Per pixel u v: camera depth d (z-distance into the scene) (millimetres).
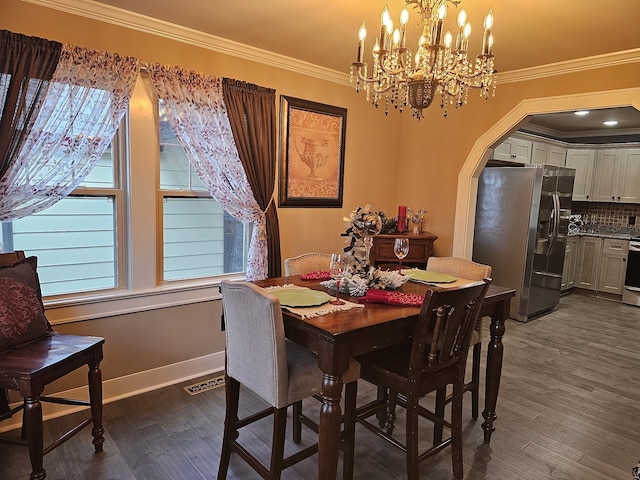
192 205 3170
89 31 2482
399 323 1824
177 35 2793
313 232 3803
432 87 2078
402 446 1911
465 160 3900
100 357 2188
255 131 3164
